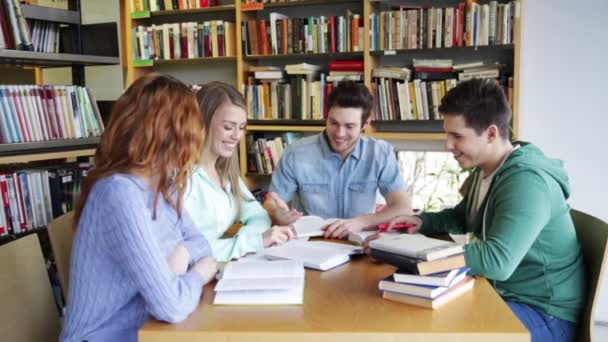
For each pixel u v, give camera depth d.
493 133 1.65
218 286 1.32
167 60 3.81
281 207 2.18
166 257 1.42
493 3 3.13
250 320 1.21
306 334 1.14
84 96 2.99
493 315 1.23
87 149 2.91
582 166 3.30
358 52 3.42
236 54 3.73
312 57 3.72
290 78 3.71
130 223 1.21
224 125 1.94
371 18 3.36
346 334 1.14
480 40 3.18
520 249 1.44
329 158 2.47
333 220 2.14
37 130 2.71
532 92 3.33
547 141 3.34
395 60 3.57
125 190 1.23
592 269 1.66
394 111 3.41
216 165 2.06
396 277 1.32
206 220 1.87
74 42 3.12
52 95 2.79
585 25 3.20
